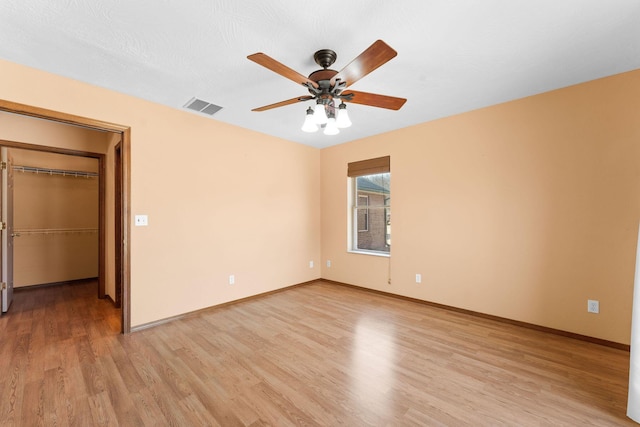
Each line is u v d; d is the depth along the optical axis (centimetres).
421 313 334
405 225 382
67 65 227
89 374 207
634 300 167
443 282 348
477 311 322
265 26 179
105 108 266
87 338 267
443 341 261
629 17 170
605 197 248
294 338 268
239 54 211
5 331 281
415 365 221
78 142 374
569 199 265
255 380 201
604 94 247
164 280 305
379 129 389
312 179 481
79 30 183
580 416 166
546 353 238
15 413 167
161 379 202
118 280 350
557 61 220
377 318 318
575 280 263
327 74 181
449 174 341
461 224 332
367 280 428
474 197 322
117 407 173
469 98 289
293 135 414
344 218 459
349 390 190
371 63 163
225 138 358
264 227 405
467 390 190
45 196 450
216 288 349
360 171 434
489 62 221
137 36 190
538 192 281
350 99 208
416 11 165
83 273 487
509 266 299
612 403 176
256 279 394
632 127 237
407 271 381
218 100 291
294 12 166
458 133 333
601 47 202
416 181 370
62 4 160
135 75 242
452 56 212
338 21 174
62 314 328
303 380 202
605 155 248
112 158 360
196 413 169
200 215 334
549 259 276
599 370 212
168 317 308
